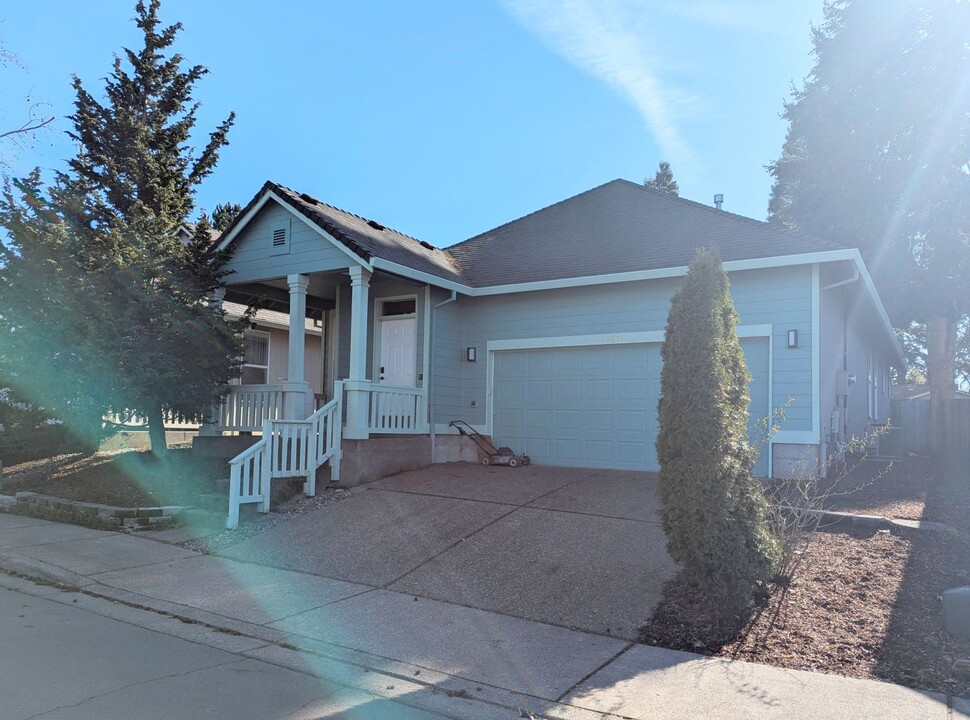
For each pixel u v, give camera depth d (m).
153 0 13.45
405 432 12.52
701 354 6.21
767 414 10.96
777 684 4.69
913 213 21.91
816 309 10.76
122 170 12.80
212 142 14.09
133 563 8.07
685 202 14.24
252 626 6.03
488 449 13.35
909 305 22.53
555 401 13.09
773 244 11.48
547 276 13.07
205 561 8.16
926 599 5.82
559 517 8.76
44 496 11.22
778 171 27.30
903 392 39.06
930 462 14.02
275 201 12.97
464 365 14.04
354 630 5.90
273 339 19.47
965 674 4.67
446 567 7.49
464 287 13.35
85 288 10.95
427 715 4.30
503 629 5.90
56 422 13.52
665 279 12.12
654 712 4.29
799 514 6.80
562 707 4.40
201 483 11.39
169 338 11.79
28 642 5.53
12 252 11.02
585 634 5.77
